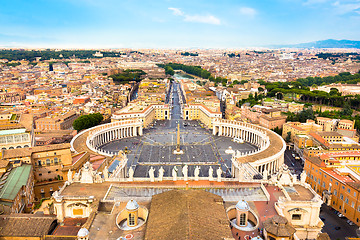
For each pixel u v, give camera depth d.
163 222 81.00
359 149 197.12
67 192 108.25
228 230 79.06
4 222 88.75
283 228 80.44
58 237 85.19
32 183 137.75
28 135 168.38
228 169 189.75
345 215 140.00
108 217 92.12
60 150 147.75
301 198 105.56
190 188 116.38
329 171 157.88
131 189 115.31
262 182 121.75
